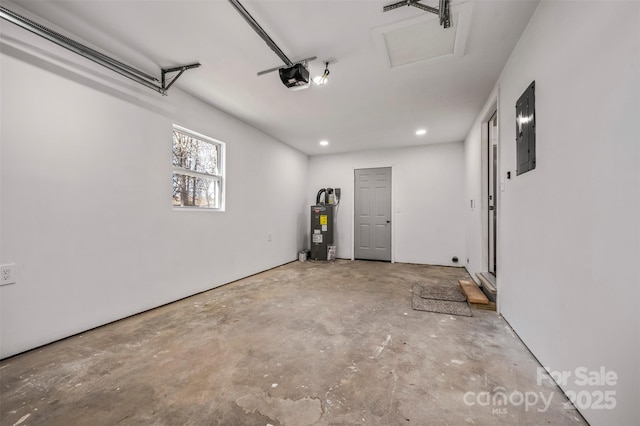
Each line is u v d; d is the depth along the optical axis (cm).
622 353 98
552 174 151
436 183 515
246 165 404
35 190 187
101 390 144
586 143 121
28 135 184
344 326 227
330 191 575
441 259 509
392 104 329
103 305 226
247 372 160
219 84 283
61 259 201
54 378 154
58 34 186
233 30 199
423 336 208
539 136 168
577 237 127
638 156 91
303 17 184
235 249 382
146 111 261
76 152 209
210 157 352
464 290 307
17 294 179
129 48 222
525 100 187
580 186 125
